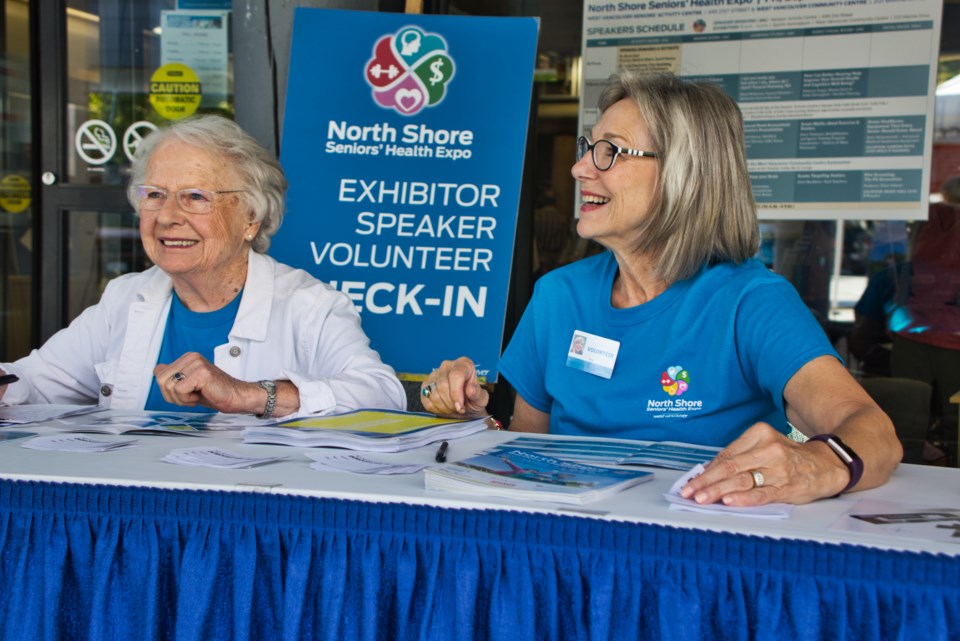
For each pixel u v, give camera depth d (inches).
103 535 49.8
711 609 42.2
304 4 135.6
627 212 73.7
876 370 150.1
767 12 143.9
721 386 72.0
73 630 50.8
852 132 143.3
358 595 46.8
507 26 126.4
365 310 123.6
